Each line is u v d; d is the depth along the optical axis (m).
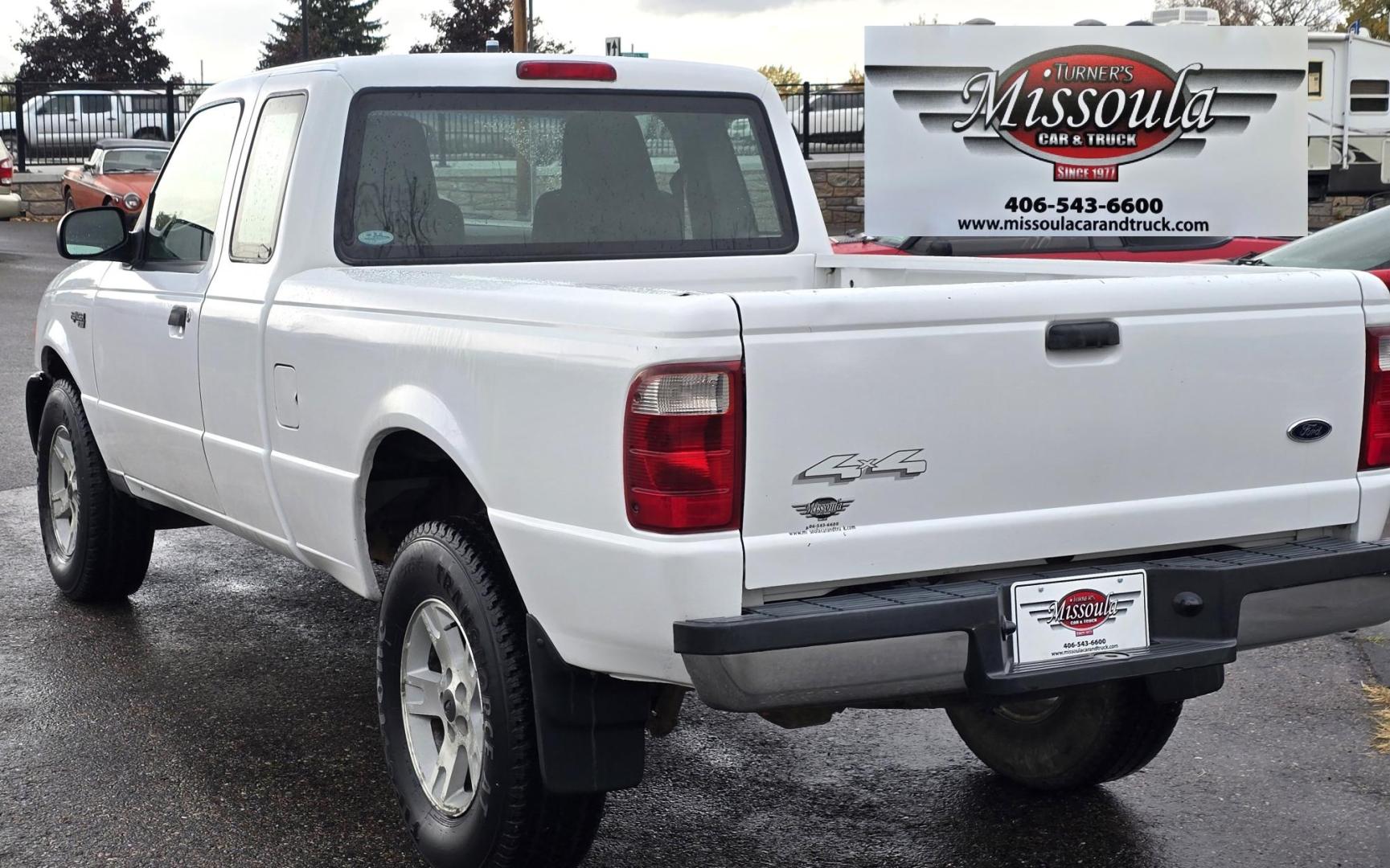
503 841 3.47
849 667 3.00
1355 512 3.60
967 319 3.12
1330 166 18.81
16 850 3.95
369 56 4.56
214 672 5.41
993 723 4.39
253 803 4.27
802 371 2.99
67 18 75.00
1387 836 3.97
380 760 4.59
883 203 10.84
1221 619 3.31
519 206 4.68
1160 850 3.91
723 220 5.04
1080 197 10.89
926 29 10.68
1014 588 3.18
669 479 2.95
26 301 17.45
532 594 3.31
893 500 3.10
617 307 3.06
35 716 4.95
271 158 4.65
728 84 5.07
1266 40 10.75
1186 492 3.40
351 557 4.14
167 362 5.11
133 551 6.05
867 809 4.23
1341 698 5.03
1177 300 3.32
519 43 22.55
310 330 4.16
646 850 3.96
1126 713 4.06
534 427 3.26
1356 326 3.54
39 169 30.75
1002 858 3.89
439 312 3.62
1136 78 10.75
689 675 3.00
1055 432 3.23
